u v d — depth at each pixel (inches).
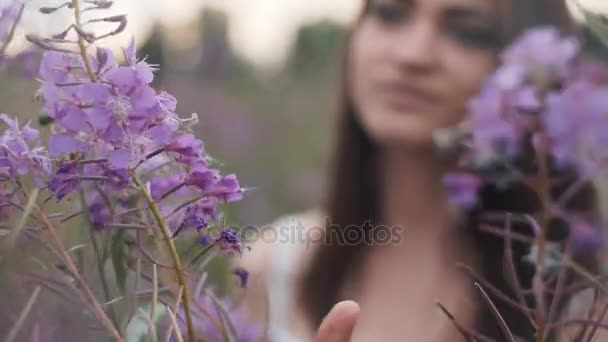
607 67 37.5
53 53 24.2
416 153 50.4
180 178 26.1
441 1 47.1
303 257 55.2
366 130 52.3
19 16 25.9
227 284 37.2
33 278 24.6
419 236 52.1
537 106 37.2
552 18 46.3
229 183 25.7
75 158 24.6
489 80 39.7
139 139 24.3
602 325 26.8
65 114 23.8
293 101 144.8
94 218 25.4
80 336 26.5
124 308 25.8
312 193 112.3
